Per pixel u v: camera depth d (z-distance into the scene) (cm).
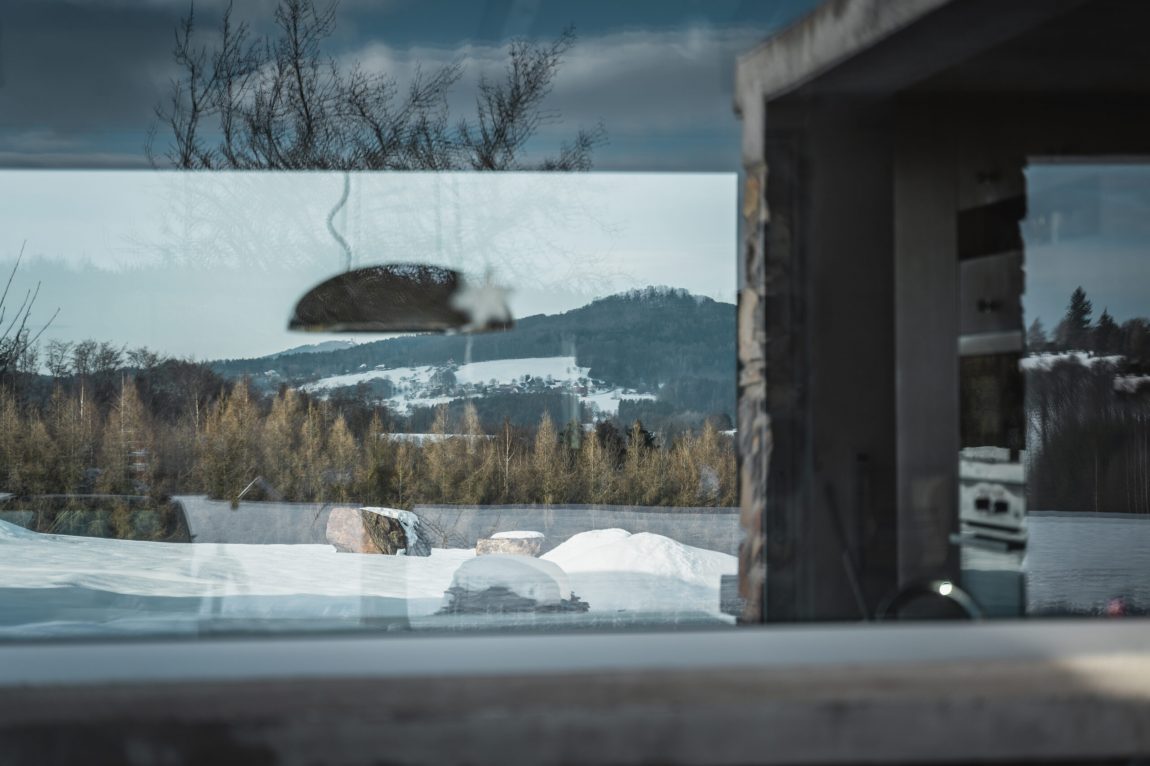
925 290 176
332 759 101
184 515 459
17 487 461
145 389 482
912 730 106
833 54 177
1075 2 174
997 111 181
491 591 257
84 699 100
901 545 167
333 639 107
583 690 104
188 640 108
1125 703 108
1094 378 340
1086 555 299
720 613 174
